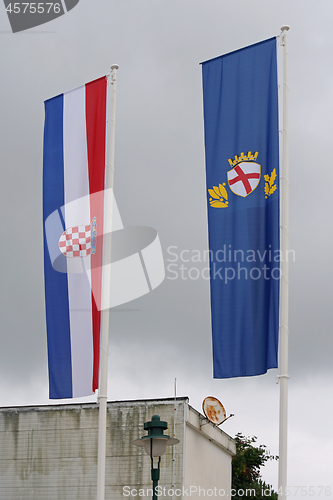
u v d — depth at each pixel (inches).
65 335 729.0
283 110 713.0
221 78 733.3
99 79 797.9
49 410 932.6
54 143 794.2
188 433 908.0
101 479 682.8
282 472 616.7
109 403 915.4
